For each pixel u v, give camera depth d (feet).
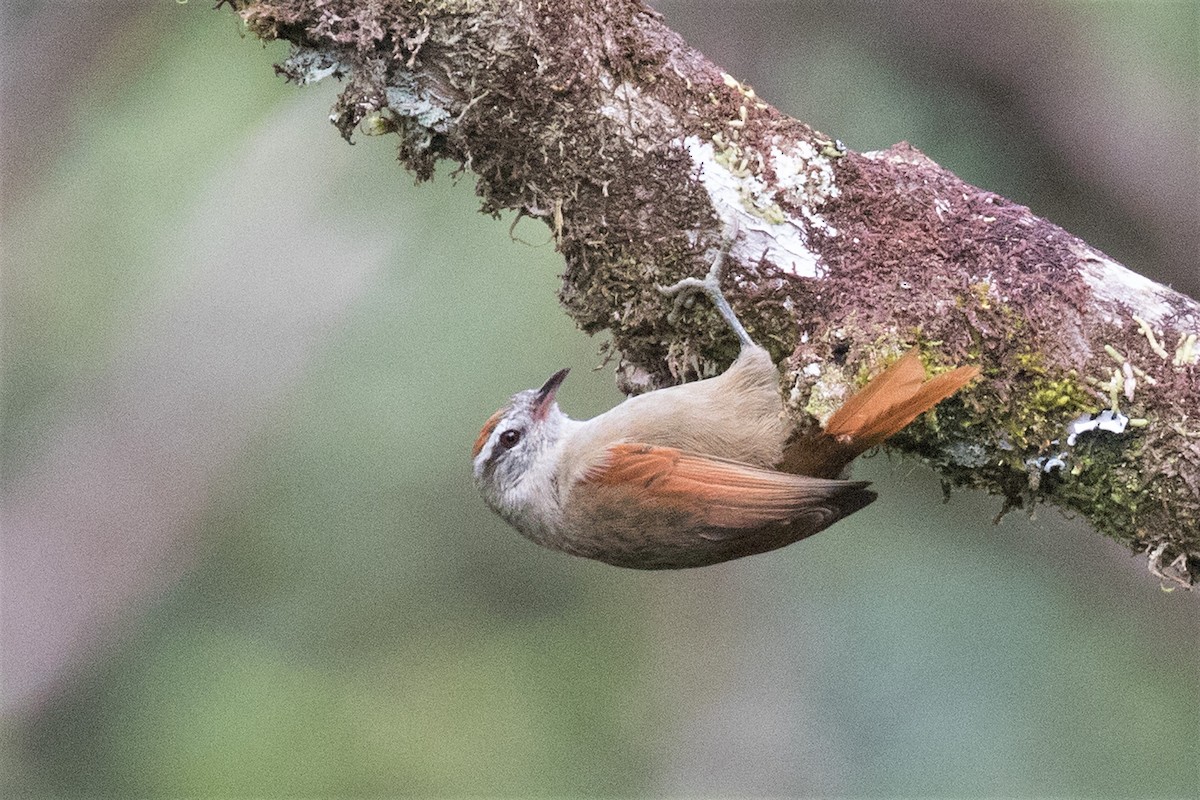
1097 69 39.19
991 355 21.02
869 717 39.83
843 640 40.98
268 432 42.55
